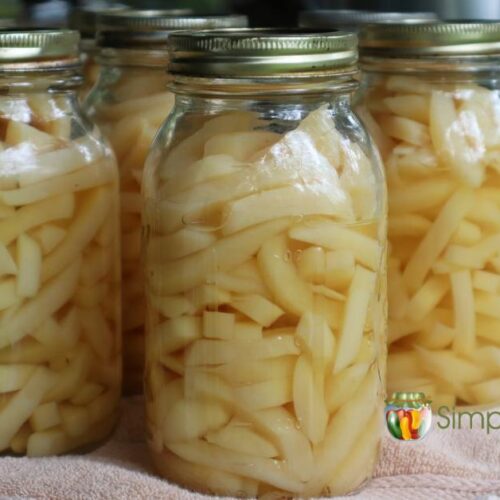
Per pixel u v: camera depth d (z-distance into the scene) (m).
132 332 0.64
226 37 0.49
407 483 0.55
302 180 0.50
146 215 0.54
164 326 0.53
